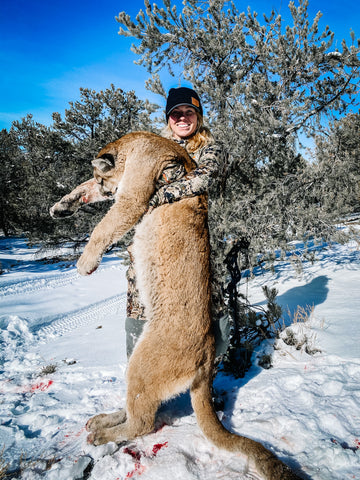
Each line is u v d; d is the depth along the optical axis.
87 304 7.88
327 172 7.05
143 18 6.50
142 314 2.28
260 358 3.23
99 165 2.26
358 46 5.66
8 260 15.29
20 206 18.59
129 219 2.04
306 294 5.45
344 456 1.73
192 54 6.87
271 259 7.17
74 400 3.12
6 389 3.58
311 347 3.23
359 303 4.45
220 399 2.52
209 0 6.40
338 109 6.70
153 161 2.12
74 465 1.99
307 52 5.99
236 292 3.28
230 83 6.65
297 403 2.36
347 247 9.55
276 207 6.70
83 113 19.52
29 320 6.43
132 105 18.98
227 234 6.44
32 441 2.46
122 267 12.56
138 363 2.05
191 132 2.63
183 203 2.17
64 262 14.66
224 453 1.96
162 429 2.35
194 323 2.08
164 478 1.81
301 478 1.59
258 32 6.49
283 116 5.88
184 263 2.09
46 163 19.95
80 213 14.77
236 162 6.68
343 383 2.48
